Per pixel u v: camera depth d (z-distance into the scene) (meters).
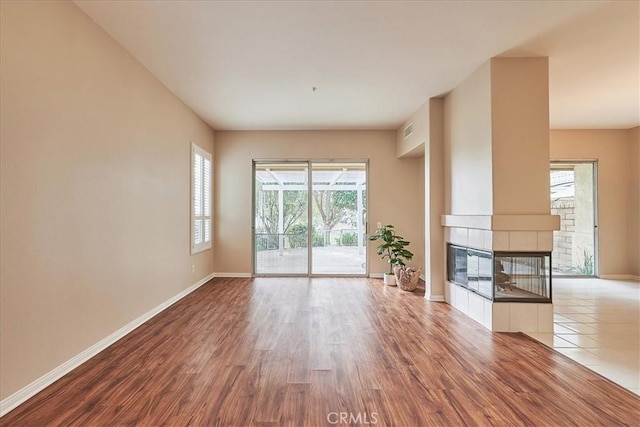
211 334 3.49
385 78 4.20
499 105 3.65
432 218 4.96
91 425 1.98
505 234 3.61
